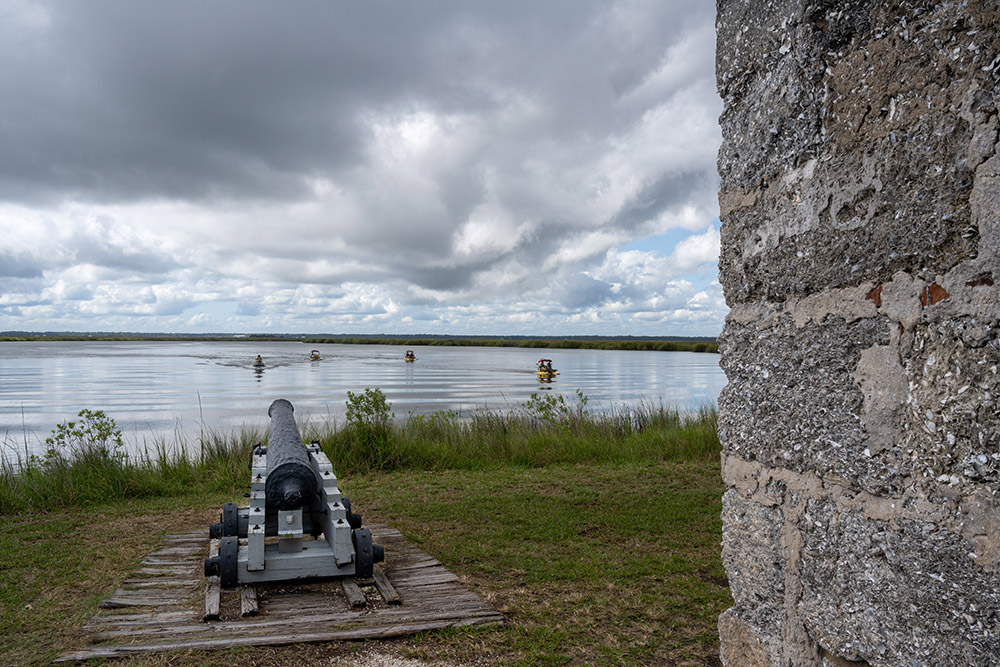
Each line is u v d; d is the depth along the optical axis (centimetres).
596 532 604
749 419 214
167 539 583
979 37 144
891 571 163
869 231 171
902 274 162
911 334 159
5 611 411
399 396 2423
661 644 367
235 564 440
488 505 711
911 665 157
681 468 891
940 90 153
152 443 1301
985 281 142
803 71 192
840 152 180
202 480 864
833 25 182
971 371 144
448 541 579
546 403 1182
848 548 176
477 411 1822
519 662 346
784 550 198
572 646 365
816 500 187
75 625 388
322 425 1290
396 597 427
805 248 192
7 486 738
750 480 214
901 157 162
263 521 468
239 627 382
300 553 466
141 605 420
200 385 3114
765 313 208
